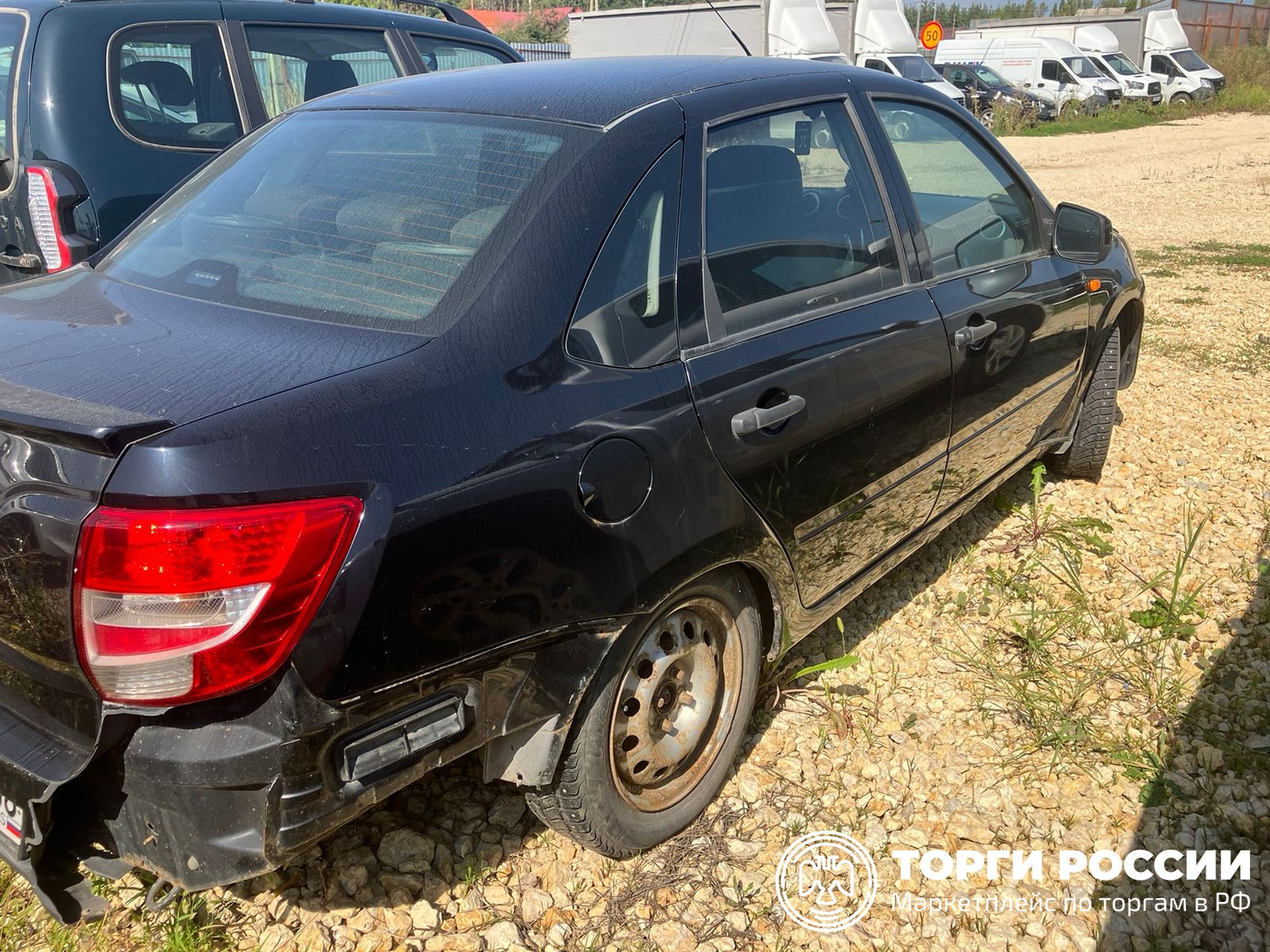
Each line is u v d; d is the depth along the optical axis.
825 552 2.93
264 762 1.81
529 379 2.13
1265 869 2.65
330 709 1.84
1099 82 29.52
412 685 1.95
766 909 2.49
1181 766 2.99
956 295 3.36
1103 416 4.57
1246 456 5.19
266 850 1.84
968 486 3.71
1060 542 4.19
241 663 1.76
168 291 2.46
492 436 2.03
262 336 2.14
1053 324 3.91
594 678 2.26
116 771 1.87
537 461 2.08
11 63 4.46
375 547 1.85
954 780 2.93
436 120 2.73
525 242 2.27
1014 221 3.85
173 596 1.72
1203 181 17.06
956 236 3.48
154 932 2.33
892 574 4.02
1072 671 3.41
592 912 2.47
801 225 2.88
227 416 1.80
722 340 2.54
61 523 1.74
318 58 5.60
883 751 3.02
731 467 2.49
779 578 2.75
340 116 2.94
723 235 2.63
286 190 2.70
